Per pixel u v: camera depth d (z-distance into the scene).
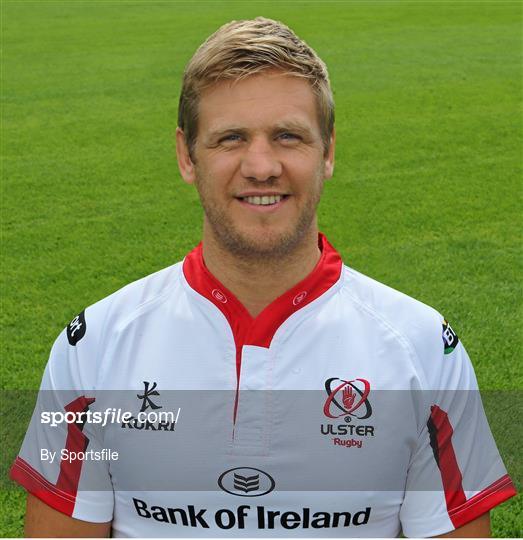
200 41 16.50
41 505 1.69
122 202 7.49
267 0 23.70
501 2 21.30
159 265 6.04
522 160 8.69
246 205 1.48
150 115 10.84
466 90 11.81
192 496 1.60
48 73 13.64
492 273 5.75
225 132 1.45
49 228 6.81
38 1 23.73
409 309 1.67
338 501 1.58
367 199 7.45
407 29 17.33
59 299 5.42
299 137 1.46
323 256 1.67
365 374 1.60
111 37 17.28
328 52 14.91
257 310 1.61
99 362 1.63
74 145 9.51
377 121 10.27
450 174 8.23
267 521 1.61
